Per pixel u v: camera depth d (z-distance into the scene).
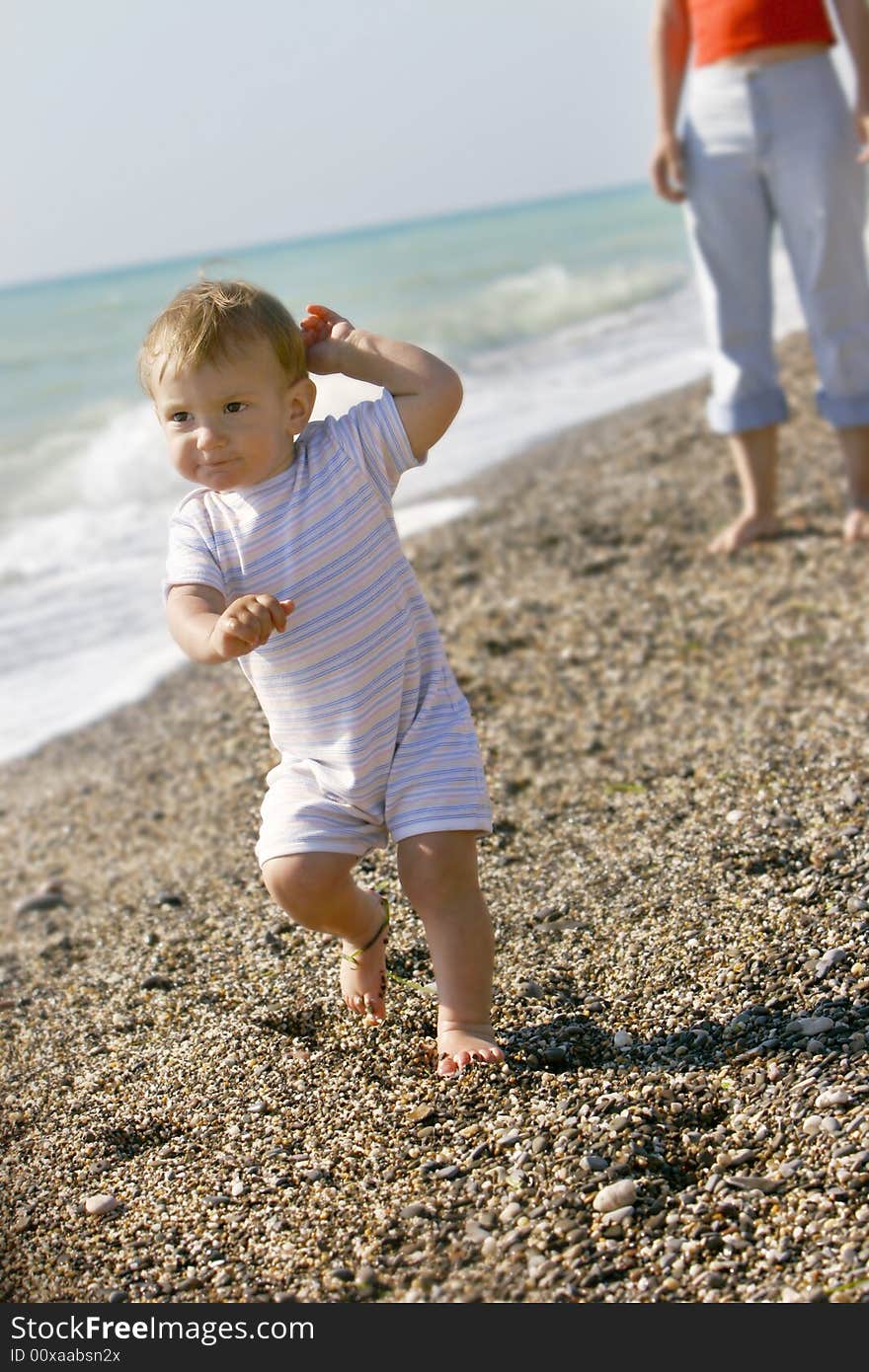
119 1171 2.26
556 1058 2.38
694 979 2.56
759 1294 1.78
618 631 4.75
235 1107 2.39
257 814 3.79
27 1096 2.58
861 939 2.56
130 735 4.76
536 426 8.81
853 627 4.48
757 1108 2.14
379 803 2.35
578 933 2.82
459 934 2.33
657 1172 2.04
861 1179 1.93
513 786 3.67
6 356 18.80
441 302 21.14
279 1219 2.07
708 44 4.87
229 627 2.02
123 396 14.99
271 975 2.87
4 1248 2.12
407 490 7.30
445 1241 1.96
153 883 3.52
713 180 4.95
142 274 41.84
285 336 2.26
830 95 4.78
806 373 7.74
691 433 7.41
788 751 3.55
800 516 5.54
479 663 4.58
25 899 3.59
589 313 18.16
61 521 8.61
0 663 5.71
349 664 2.27
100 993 2.96
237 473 2.24
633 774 3.64
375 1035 2.54
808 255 4.90
